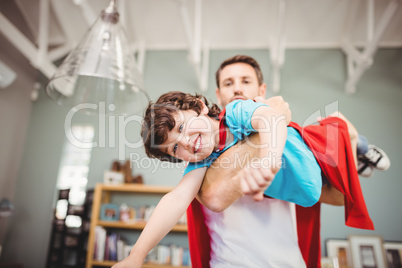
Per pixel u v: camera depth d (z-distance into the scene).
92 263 2.85
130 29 3.88
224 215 0.71
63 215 3.17
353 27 3.70
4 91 3.39
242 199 0.72
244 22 3.73
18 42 2.79
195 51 3.17
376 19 3.57
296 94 3.61
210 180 0.64
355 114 3.48
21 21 3.59
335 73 3.72
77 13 3.49
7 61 3.42
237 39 3.93
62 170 3.59
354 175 0.71
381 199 3.10
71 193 3.46
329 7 3.45
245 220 0.69
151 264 2.83
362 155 0.98
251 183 0.39
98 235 2.95
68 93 1.10
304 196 0.64
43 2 3.12
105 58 1.04
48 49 3.89
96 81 1.16
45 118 3.78
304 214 0.83
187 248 3.04
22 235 3.34
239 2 3.50
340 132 0.73
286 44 3.92
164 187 3.06
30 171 3.57
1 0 3.29
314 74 3.74
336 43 3.85
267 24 3.73
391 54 3.75
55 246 3.09
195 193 0.67
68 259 3.09
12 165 3.49
